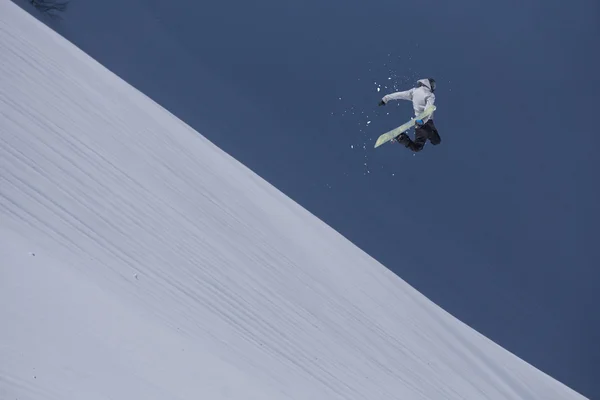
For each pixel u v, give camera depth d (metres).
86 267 34.78
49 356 21.80
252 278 51.38
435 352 68.19
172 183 55.69
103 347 24.52
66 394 20.06
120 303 30.50
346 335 55.38
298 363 43.81
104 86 61.56
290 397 34.25
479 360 77.25
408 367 59.25
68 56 61.19
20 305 24.17
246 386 29.02
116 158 51.41
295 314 51.72
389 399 48.00
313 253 67.06
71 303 26.41
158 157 57.78
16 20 59.91
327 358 47.66
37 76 53.47
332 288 62.72
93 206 43.06
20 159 41.78
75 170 45.03
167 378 25.12
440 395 58.09
